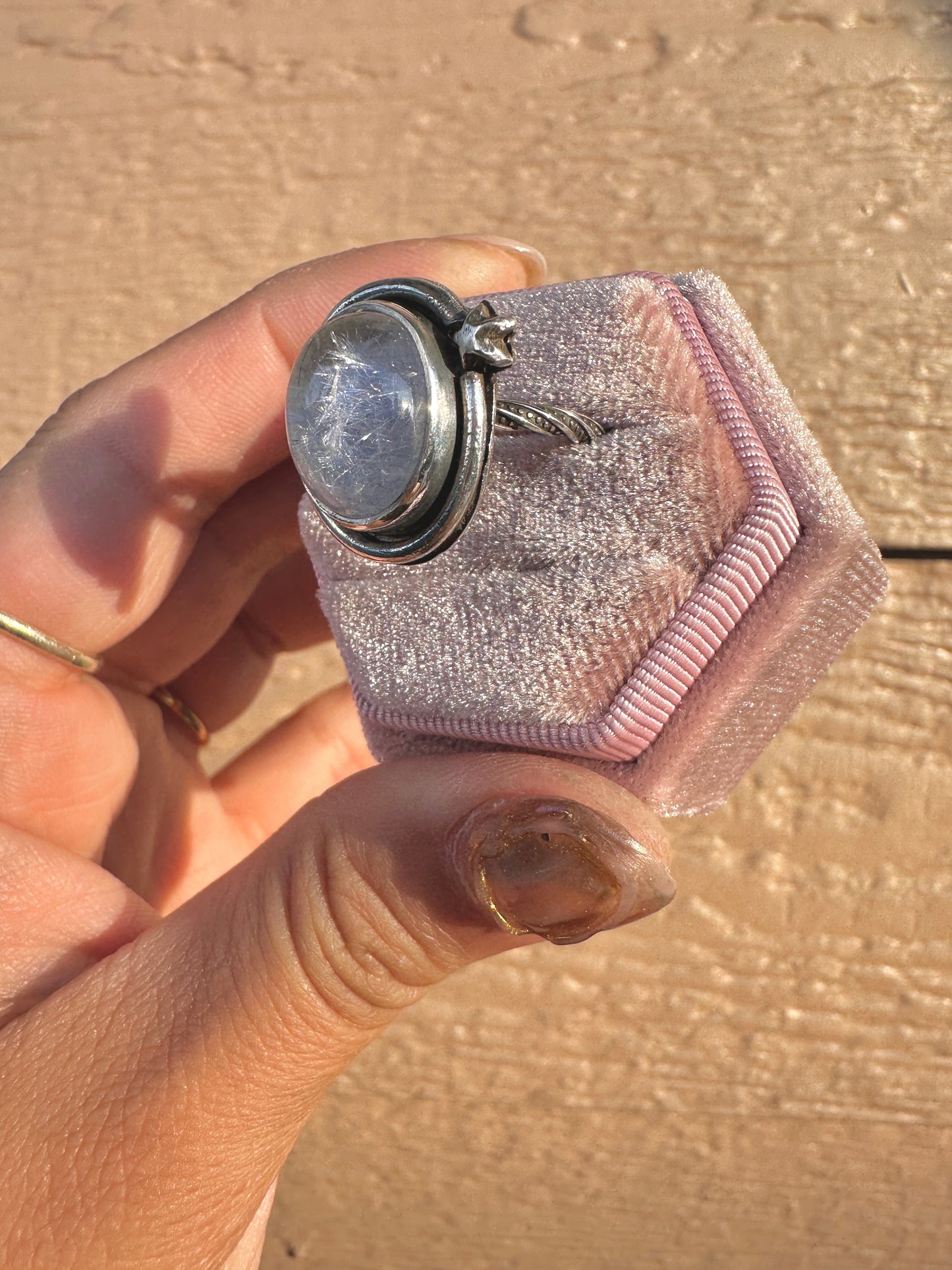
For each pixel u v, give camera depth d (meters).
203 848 0.16
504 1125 0.16
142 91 0.17
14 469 0.14
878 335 0.15
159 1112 0.10
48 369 0.17
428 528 0.08
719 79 0.16
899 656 0.15
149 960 0.10
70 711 0.14
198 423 0.14
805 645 0.09
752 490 0.09
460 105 0.17
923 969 0.15
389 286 0.09
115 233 0.17
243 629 0.17
